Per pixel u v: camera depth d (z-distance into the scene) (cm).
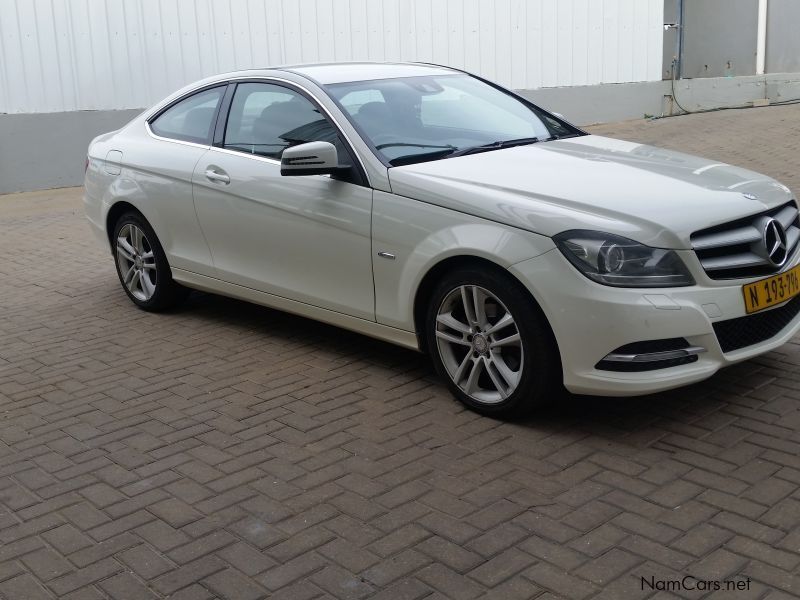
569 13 1817
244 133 555
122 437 436
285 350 552
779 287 416
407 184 453
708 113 1952
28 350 579
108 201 642
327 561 322
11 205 1184
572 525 336
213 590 308
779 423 411
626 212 397
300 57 1491
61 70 1288
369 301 480
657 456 387
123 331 609
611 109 1917
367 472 388
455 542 329
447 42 1667
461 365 443
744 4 2378
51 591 312
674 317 382
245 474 391
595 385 393
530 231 403
